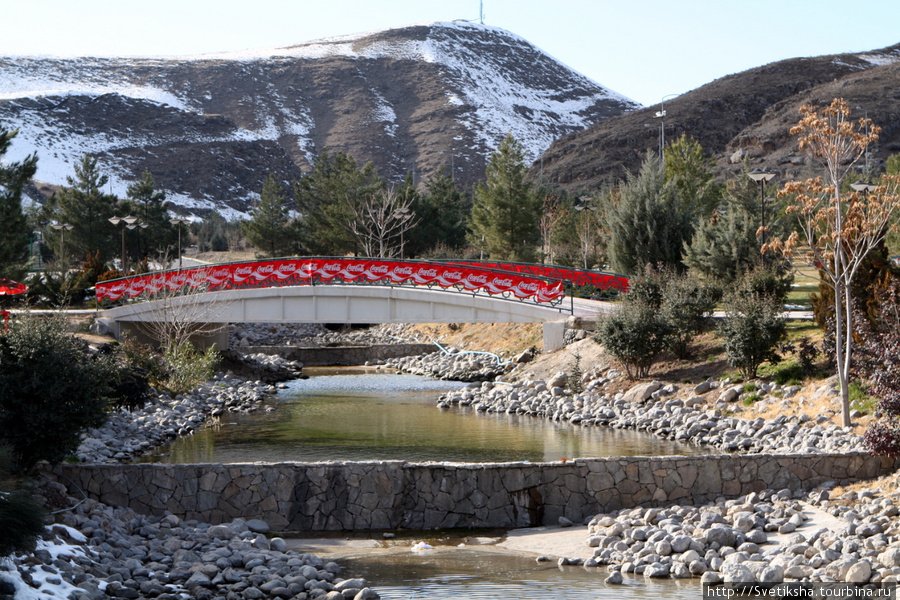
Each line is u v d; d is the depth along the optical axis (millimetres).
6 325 17734
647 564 13656
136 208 83500
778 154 166750
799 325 30422
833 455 17656
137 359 33219
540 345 40812
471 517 17312
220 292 39625
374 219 71688
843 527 13828
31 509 11844
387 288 39125
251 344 56625
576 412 29141
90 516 15508
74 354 16891
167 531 15430
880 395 17359
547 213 69312
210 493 17094
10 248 30078
